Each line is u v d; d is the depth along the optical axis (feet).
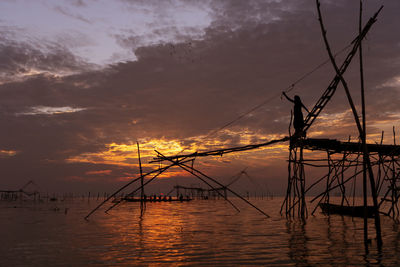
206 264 35.81
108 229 66.80
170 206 179.01
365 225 45.42
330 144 73.15
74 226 73.05
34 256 40.29
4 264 36.45
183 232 61.11
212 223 77.87
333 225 69.31
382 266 34.63
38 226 73.56
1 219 93.15
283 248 44.19
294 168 81.41
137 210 137.28
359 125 43.91
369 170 44.29
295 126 72.59
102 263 36.50
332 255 39.68
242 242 49.11
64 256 40.14
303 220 79.41
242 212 119.44
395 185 77.15
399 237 52.54
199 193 345.10
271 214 103.96
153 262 36.81
